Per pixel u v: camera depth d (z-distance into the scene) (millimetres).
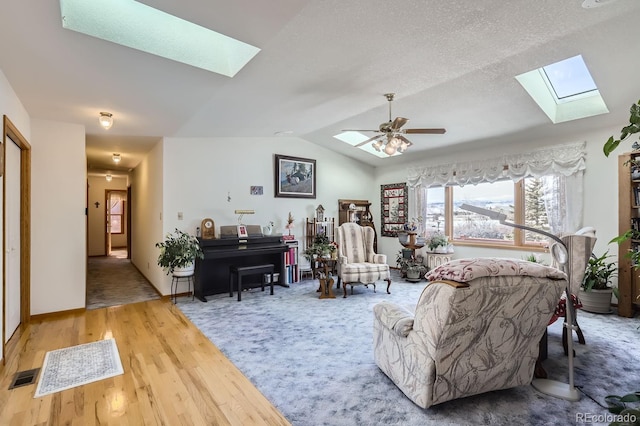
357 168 7020
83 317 3760
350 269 4711
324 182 6477
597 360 2648
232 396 2127
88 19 1895
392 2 1940
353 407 2006
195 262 4660
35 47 2041
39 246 3717
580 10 2230
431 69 2996
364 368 2514
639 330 3275
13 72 2434
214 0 1708
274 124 4594
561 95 4020
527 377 2117
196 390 2195
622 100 3441
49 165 3777
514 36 2520
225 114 3783
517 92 3617
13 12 1651
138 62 2285
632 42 2592
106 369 2484
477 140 5105
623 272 3736
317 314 3863
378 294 4840
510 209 5207
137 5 2066
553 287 1859
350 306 4199
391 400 2080
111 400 2072
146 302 4395
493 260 1823
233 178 5309
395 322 2141
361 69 2871
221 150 5195
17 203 3395
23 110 3256
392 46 2490
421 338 1901
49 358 2670
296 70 2727
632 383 2291
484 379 1972
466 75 3307
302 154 6152
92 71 2414
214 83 2756
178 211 4809
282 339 3096
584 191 4297
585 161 4277
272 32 2096
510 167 5016
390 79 3170
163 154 4688
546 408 1993
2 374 2404
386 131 3531
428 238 6207
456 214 5945
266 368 2512
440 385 1865
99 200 9320
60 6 1646
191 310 4031
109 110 3391
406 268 5832
